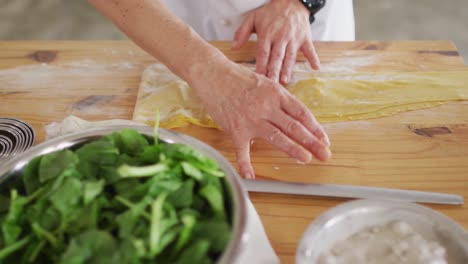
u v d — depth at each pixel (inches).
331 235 15.4
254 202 20.0
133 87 28.3
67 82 28.9
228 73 23.5
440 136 23.3
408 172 21.3
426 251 14.5
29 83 29.0
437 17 74.9
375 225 15.9
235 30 36.1
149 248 13.1
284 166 22.1
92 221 14.0
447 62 29.0
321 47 31.3
